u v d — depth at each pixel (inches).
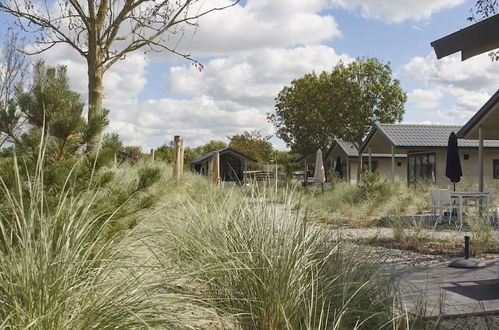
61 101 179.8
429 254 320.5
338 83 1752.0
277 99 1856.5
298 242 178.7
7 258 120.1
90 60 313.6
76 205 153.5
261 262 163.5
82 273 131.1
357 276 177.3
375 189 697.6
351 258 191.6
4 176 154.3
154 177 183.5
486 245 347.6
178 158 579.8
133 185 183.3
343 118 1759.4
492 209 579.2
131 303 122.6
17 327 108.1
